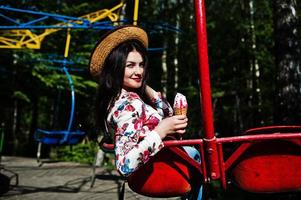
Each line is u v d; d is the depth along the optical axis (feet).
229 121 60.03
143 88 6.31
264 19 53.78
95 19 19.77
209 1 56.29
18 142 56.59
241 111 54.19
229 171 5.36
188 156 5.17
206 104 4.79
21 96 42.47
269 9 52.06
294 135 4.79
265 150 5.05
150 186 5.38
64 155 35.73
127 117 5.39
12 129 57.36
